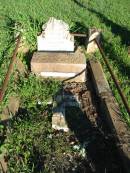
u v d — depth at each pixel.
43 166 1.56
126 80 2.18
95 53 2.50
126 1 3.97
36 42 2.50
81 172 1.56
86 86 2.23
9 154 1.61
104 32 2.91
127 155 1.53
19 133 1.71
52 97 2.05
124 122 1.76
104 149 1.69
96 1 3.97
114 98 1.96
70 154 1.65
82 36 2.54
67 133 1.79
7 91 1.98
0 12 3.45
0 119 1.79
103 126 1.85
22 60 2.41
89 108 2.00
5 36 2.67
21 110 1.95
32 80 2.16
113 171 1.57
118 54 2.50
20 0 3.93
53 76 2.28
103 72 2.25
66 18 3.23
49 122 1.84
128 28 3.07
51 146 1.69
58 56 2.28
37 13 3.35
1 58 2.34
